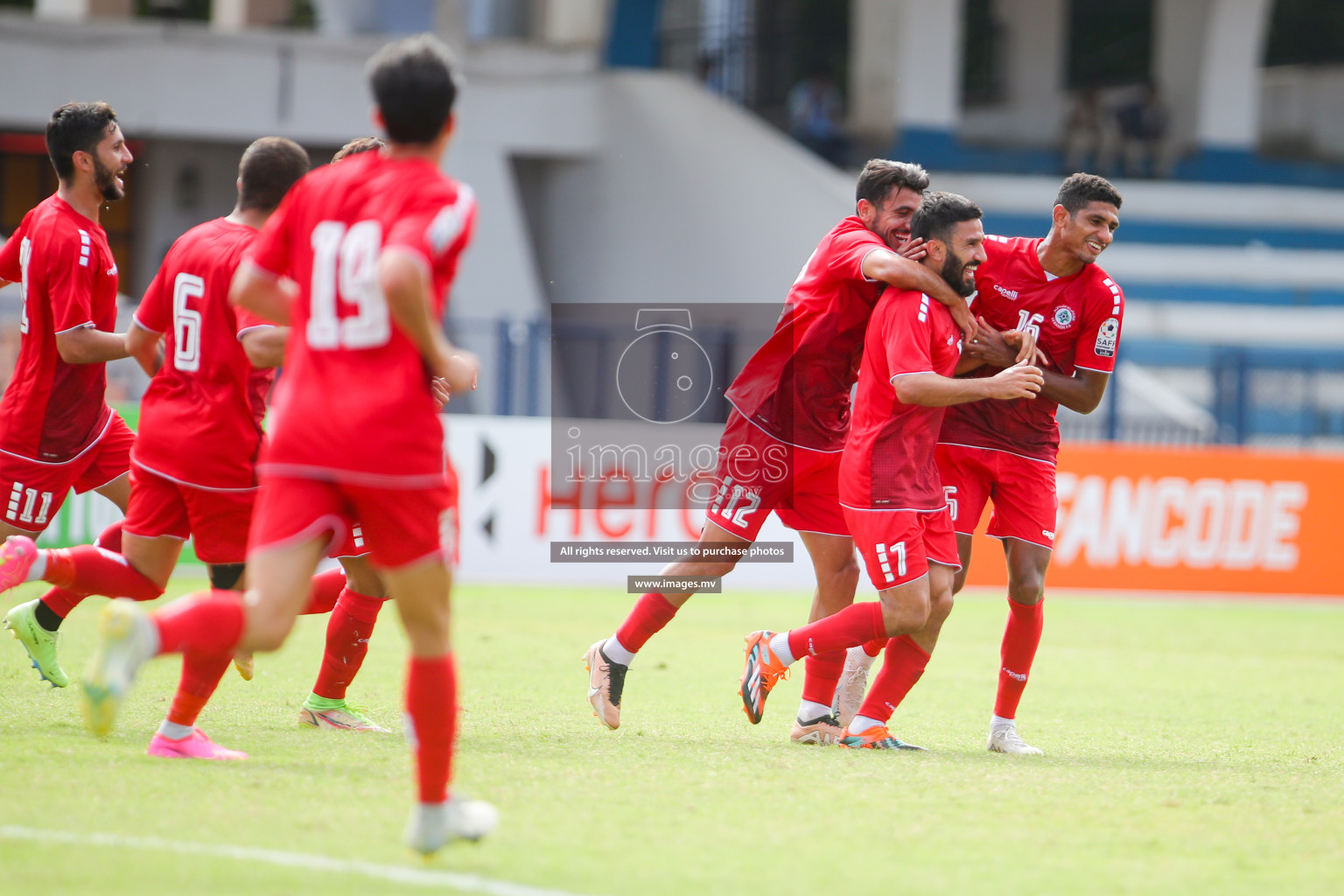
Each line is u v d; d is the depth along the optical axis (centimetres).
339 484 1102
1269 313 7444
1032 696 2450
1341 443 5041
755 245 6325
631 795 1398
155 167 6356
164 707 1825
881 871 1154
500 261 6384
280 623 1094
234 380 1508
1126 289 7744
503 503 4053
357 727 1755
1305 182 8850
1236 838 1314
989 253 1889
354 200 1121
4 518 1888
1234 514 4406
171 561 1590
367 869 1097
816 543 1862
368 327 1096
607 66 7144
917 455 1702
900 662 1766
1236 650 3328
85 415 1917
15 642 2430
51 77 6019
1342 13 10019
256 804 1285
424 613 1112
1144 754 1839
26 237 1831
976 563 4391
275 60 6216
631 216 6656
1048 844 1266
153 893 1022
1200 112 8738
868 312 1791
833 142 7662
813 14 8856
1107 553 4341
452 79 1138
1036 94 9300
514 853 1162
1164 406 5275
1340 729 2173
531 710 1988
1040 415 1844
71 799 1272
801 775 1534
